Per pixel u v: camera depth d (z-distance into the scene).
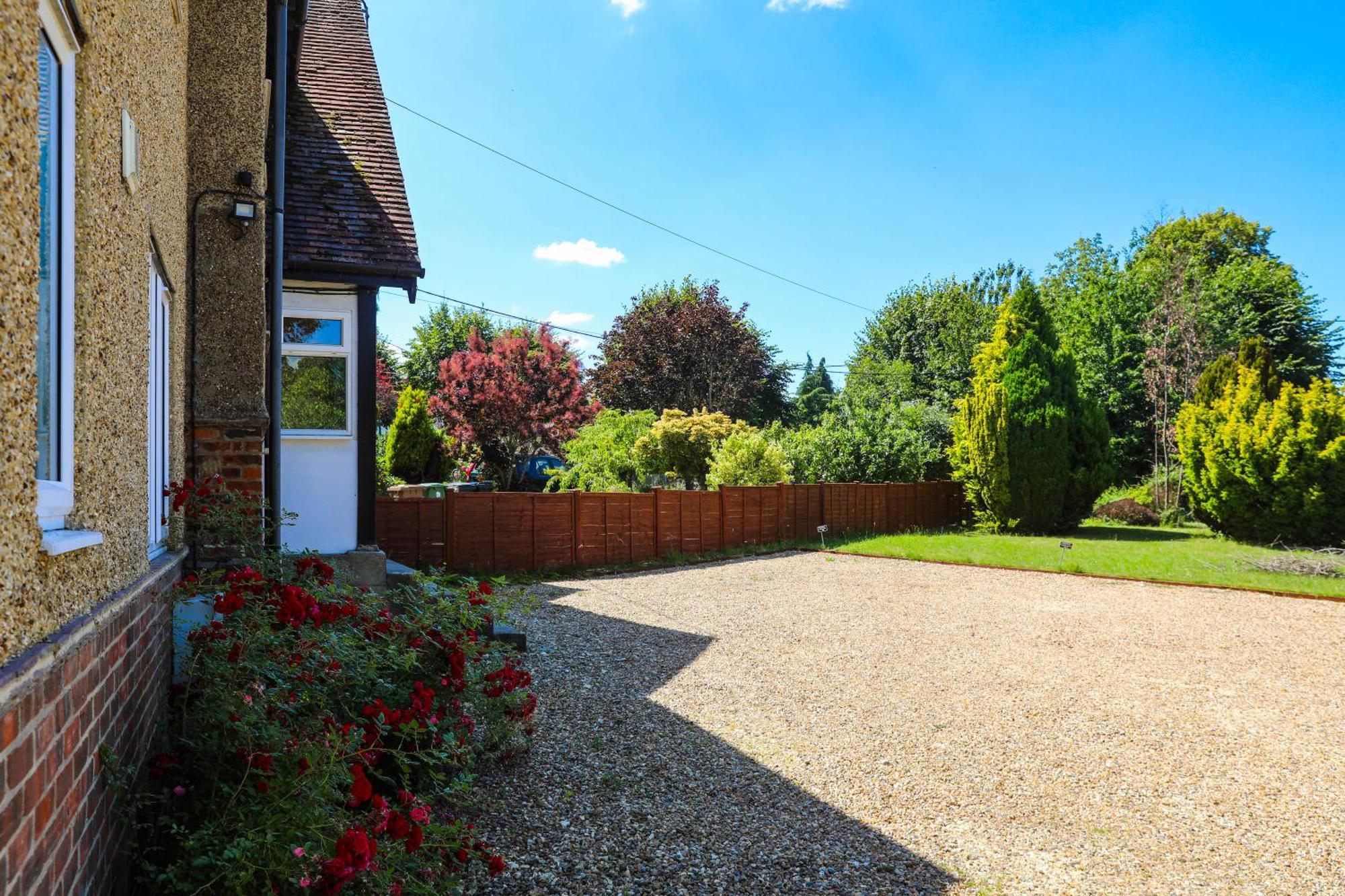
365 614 3.93
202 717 2.74
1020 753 5.03
